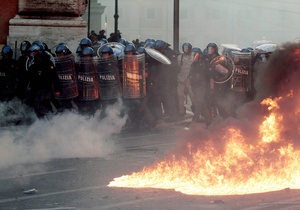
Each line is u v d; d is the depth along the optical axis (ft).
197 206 31.55
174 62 72.90
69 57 63.36
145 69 66.28
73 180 39.63
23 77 66.08
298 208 30.55
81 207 32.17
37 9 81.87
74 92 63.77
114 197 34.24
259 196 33.40
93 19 193.77
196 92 69.92
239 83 68.28
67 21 82.48
